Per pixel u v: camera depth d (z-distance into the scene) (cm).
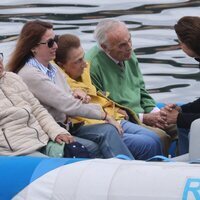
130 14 3384
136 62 1892
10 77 1612
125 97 1848
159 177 1418
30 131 1577
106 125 1689
